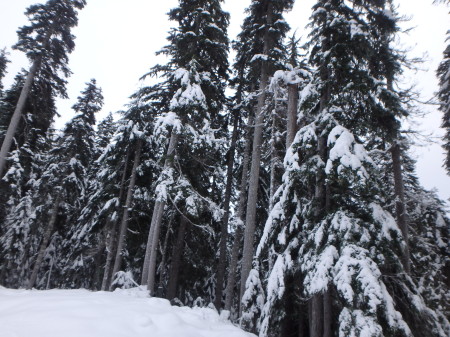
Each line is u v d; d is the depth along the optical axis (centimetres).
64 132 2308
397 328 674
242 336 716
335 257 788
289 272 988
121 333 580
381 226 817
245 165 1856
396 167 1280
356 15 1105
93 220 2036
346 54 1040
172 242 1933
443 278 1605
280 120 1642
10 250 2236
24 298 786
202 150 1534
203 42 1627
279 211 1005
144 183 2038
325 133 975
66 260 2509
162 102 1792
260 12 1866
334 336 917
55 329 554
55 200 2191
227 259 2155
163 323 669
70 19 2153
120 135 1919
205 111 1495
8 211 2347
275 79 1320
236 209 2084
